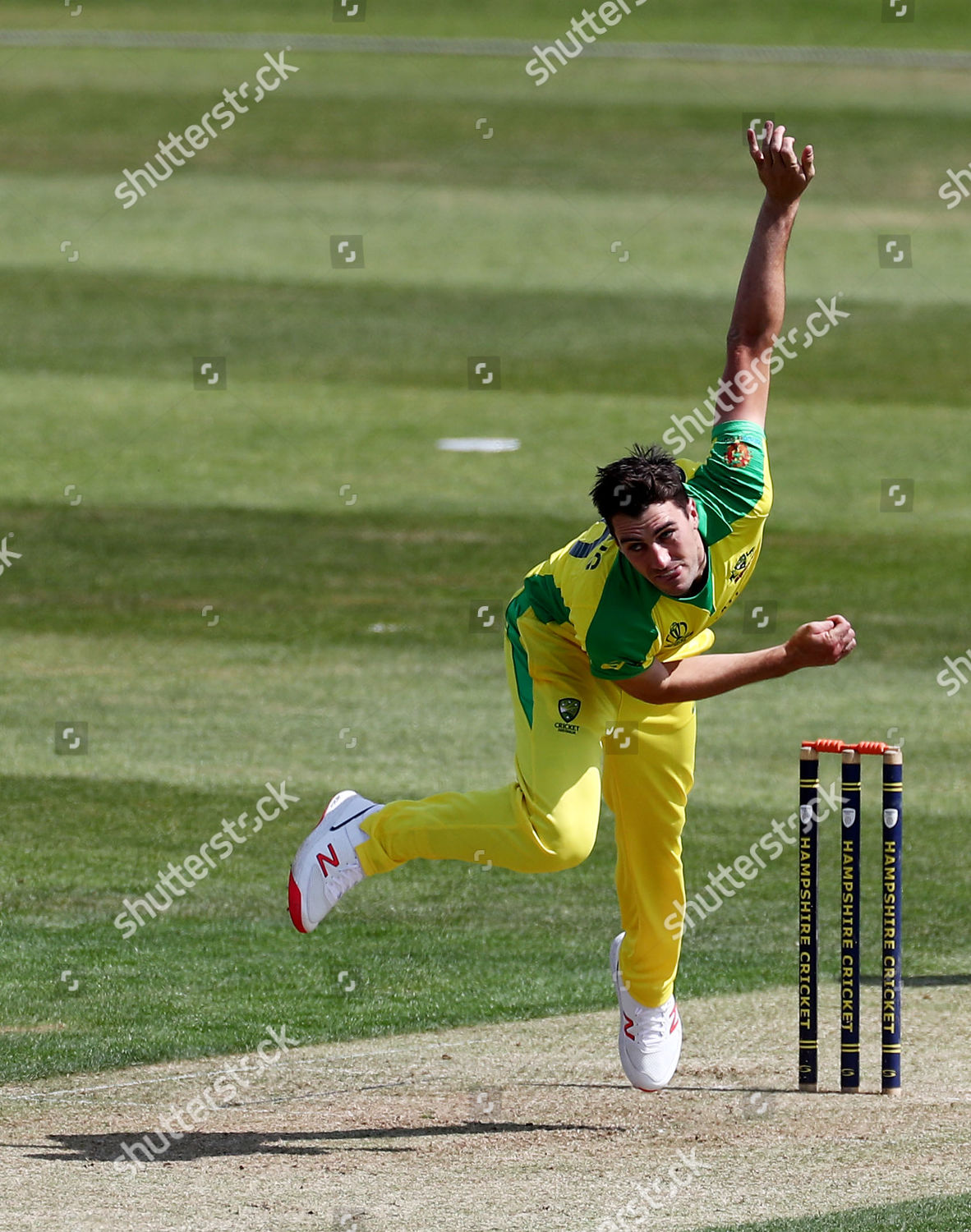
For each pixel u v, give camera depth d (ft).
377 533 168.35
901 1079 65.92
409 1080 66.28
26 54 353.92
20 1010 74.08
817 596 152.66
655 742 59.77
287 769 111.14
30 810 102.83
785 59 371.76
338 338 227.61
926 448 195.11
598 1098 64.18
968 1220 51.49
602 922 88.69
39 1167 56.65
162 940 83.82
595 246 264.72
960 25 399.03
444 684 130.52
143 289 242.17
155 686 128.57
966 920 88.58
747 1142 59.21
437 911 89.97
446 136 315.99
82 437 192.95
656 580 53.52
